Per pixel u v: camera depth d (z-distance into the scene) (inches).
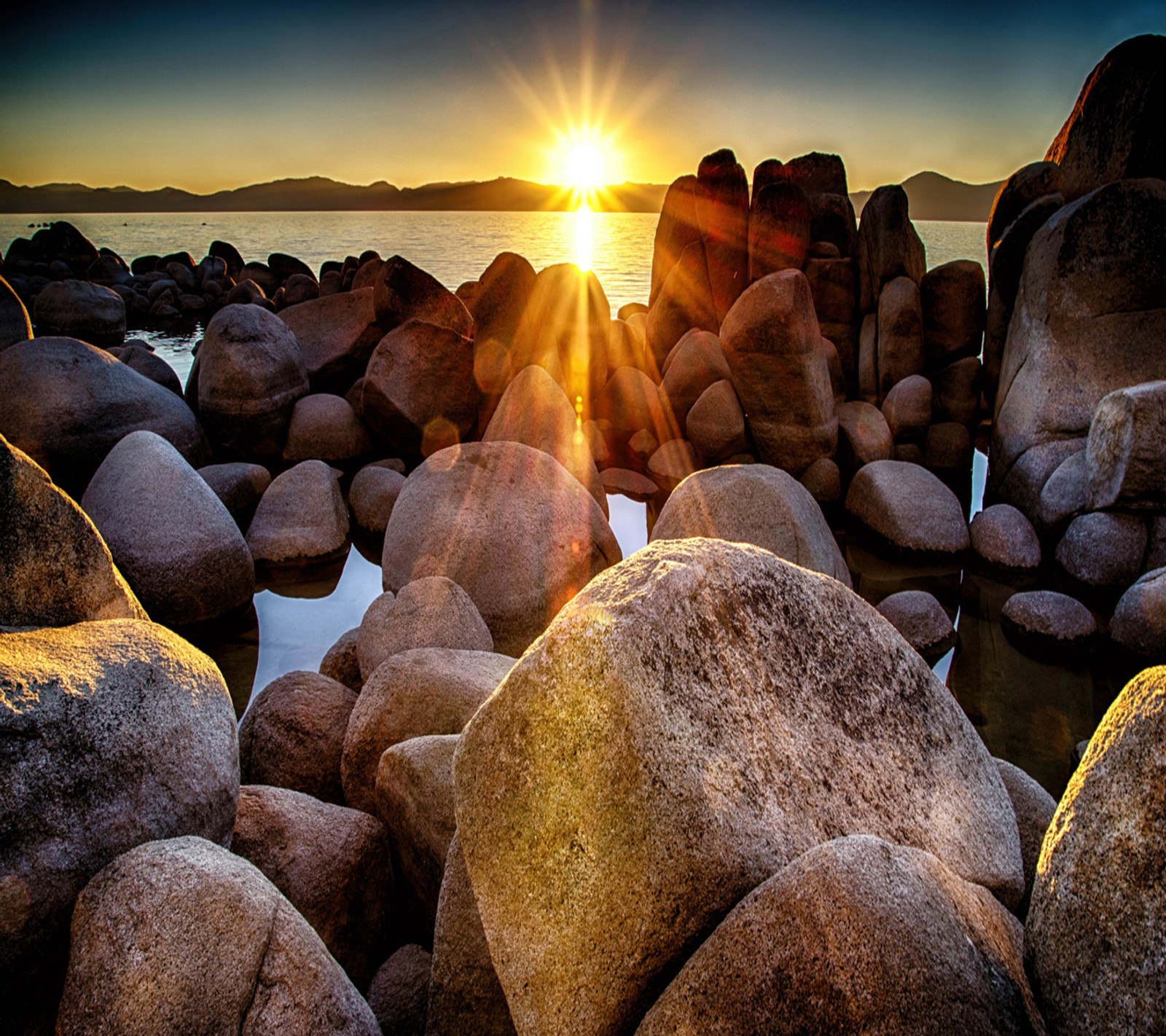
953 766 77.1
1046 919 54.3
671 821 56.3
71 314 652.1
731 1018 48.9
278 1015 62.7
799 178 444.8
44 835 66.1
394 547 196.1
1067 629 194.5
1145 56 276.8
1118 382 265.7
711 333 378.9
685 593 65.1
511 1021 71.6
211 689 86.6
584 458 267.1
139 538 193.0
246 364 313.4
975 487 323.0
